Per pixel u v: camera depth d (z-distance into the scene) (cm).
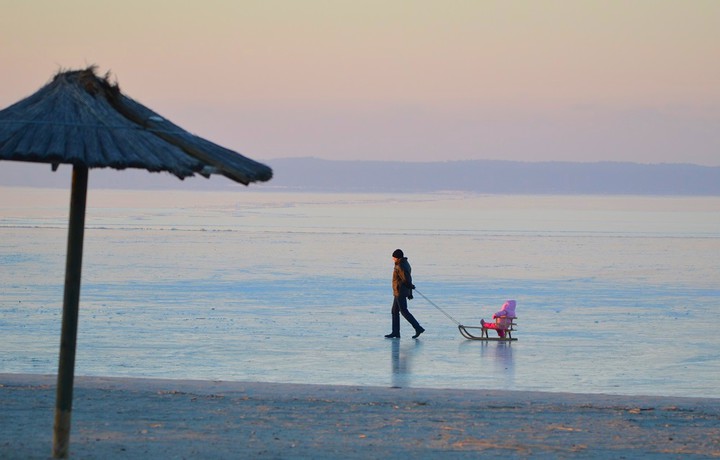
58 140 2759
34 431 3612
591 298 11138
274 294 10956
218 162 2897
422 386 5556
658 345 7431
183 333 7675
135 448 3378
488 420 4094
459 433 3806
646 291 12000
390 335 7650
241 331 7869
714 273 14750
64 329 3050
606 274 14462
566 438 3759
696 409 4447
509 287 12362
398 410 4284
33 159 2708
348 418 4069
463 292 11694
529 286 12519
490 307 10094
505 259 17238
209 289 11394
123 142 2809
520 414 4244
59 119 2839
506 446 3584
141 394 4519
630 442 3700
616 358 6744
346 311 9438
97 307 9375
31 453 3188
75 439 3509
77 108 2886
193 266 14662
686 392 5494
